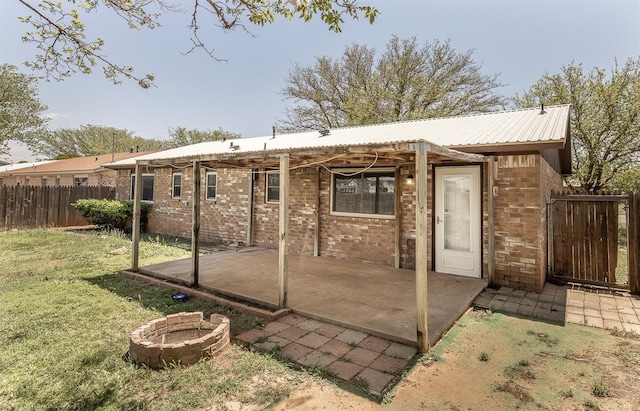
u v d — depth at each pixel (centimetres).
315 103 2259
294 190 955
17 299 511
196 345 329
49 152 3534
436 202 713
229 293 554
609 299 556
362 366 330
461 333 417
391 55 2022
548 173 727
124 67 402
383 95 1986
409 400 276
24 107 1827
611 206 627
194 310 486
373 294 554
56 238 1123
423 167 371
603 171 1483
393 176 780
